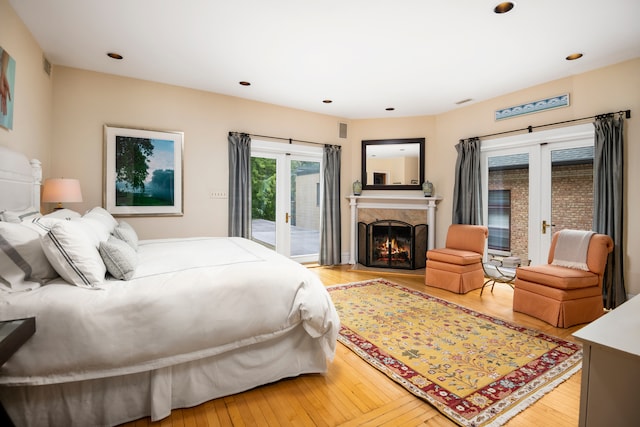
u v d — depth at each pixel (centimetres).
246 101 461
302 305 186
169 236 410
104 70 362
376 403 171
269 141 482
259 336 178
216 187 439
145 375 157
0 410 119
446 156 515
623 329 120
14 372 129
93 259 160
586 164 368
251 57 329
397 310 318
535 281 300
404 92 430
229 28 274
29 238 156
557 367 207
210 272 181
